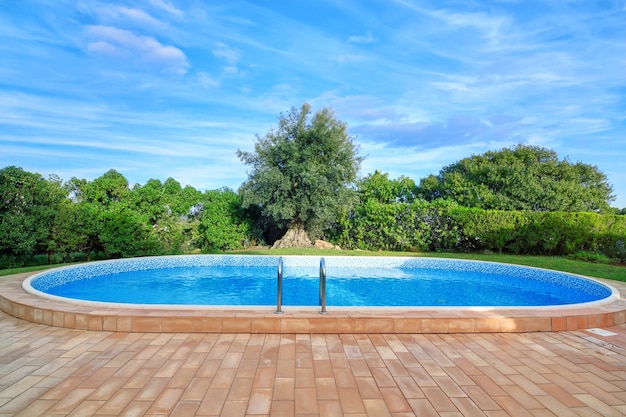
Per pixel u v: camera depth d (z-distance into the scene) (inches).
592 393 122.3
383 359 149.9
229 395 116.9
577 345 171.3
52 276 339.0
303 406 110.5
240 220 647.8
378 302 343.3
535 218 596.4
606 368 143.9
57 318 190.4
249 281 426.3
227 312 190.5
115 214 502.3
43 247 446.3
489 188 888.3
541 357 155.0
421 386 125.4
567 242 580.7
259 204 593.3
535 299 358.3
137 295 356.5
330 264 499.5
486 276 457.7
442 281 434.3
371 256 508.1
